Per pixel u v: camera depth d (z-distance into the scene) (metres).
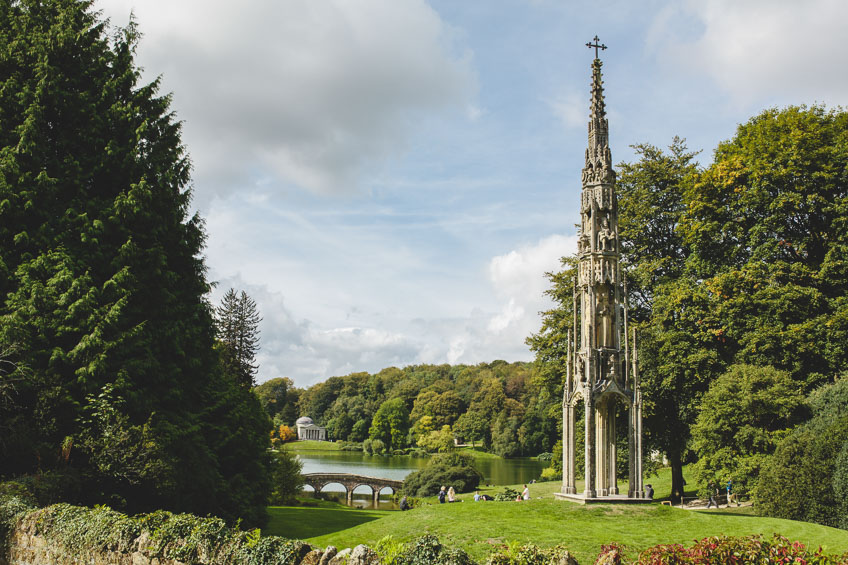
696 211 42.59
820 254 40.66
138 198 27.64
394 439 157.12
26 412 23.41
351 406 189.38
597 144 30.19
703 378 37.62
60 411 23.67
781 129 41.41
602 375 28.22
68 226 26.39
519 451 134.25
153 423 25.58
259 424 42.28
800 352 35.62
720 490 41.38
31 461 22.47
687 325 40.22
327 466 116.75
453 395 169.50
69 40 28.73
